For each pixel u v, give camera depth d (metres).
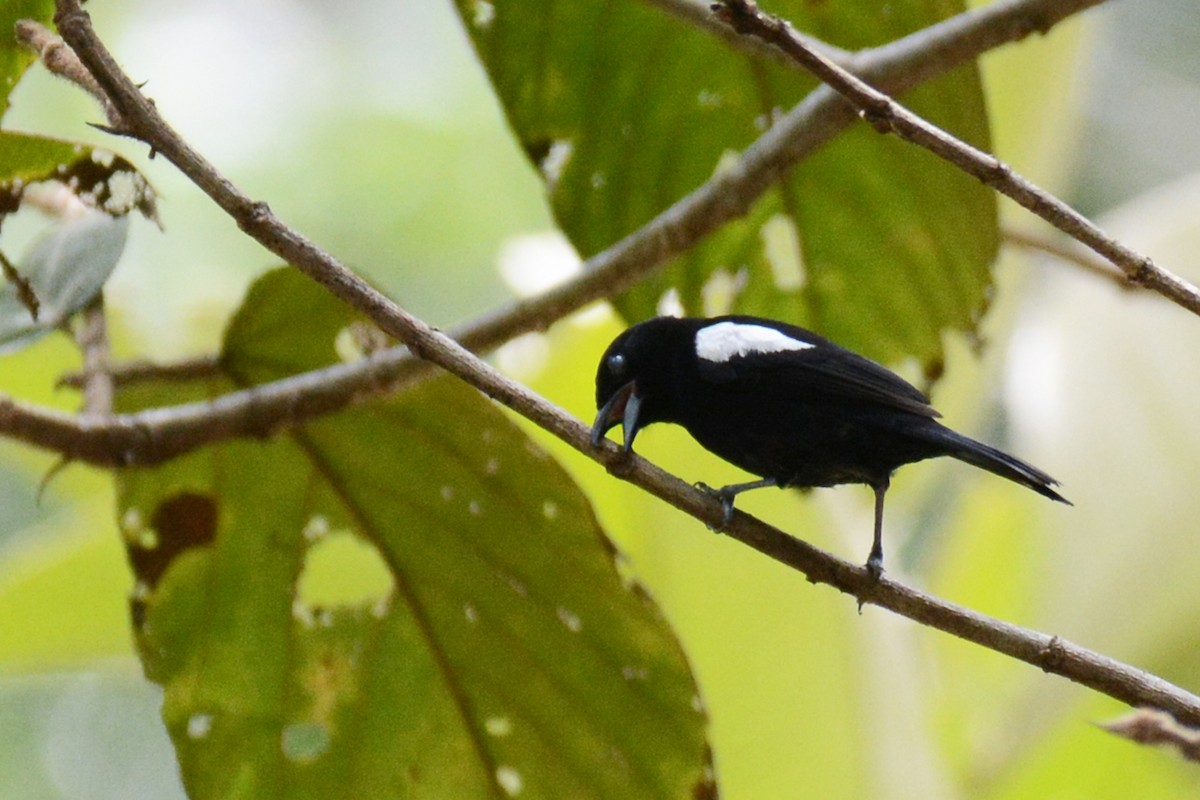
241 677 8.78
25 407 7.98
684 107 10.06
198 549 8.80
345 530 8.81
